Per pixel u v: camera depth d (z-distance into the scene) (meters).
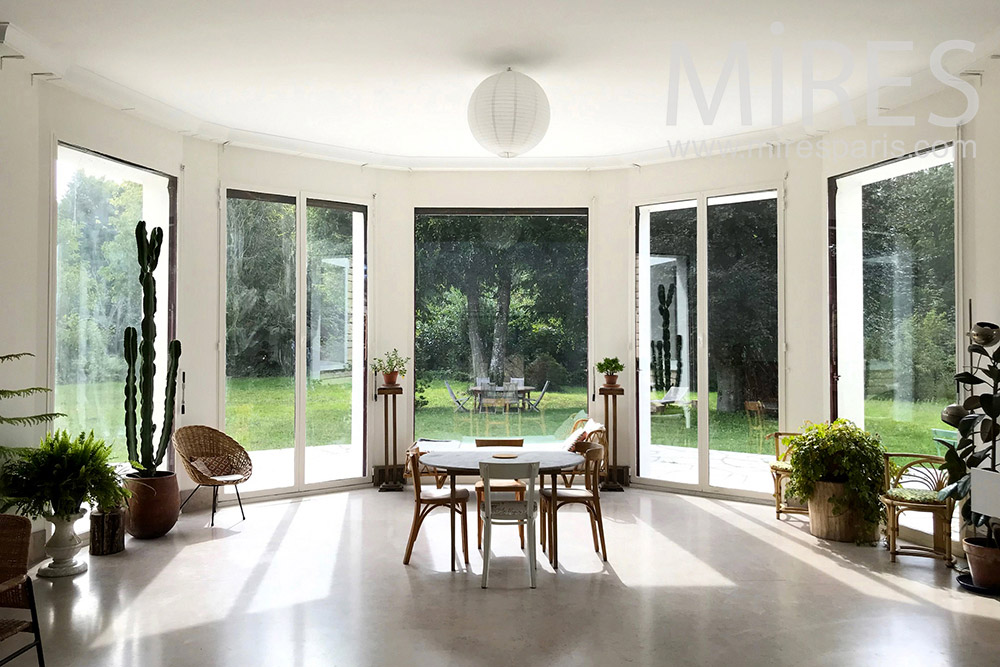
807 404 6.98
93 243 6.00
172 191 6.77
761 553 5.50
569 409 8.39
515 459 5.37
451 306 8.41
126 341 5.84
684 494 7.73
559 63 5.29
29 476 4.77
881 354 6.30
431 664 3.55
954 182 5.45
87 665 3.53
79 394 5.88
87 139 5.76
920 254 5.88
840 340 6.76
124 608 4.32
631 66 5.35
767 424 7.29
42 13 4.51
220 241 7.17
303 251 7.73
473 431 8.40
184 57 5.22
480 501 5.68
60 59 5.17
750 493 7.34
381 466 8.09
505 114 5.04
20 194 5.06
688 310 7.86
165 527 5.89
